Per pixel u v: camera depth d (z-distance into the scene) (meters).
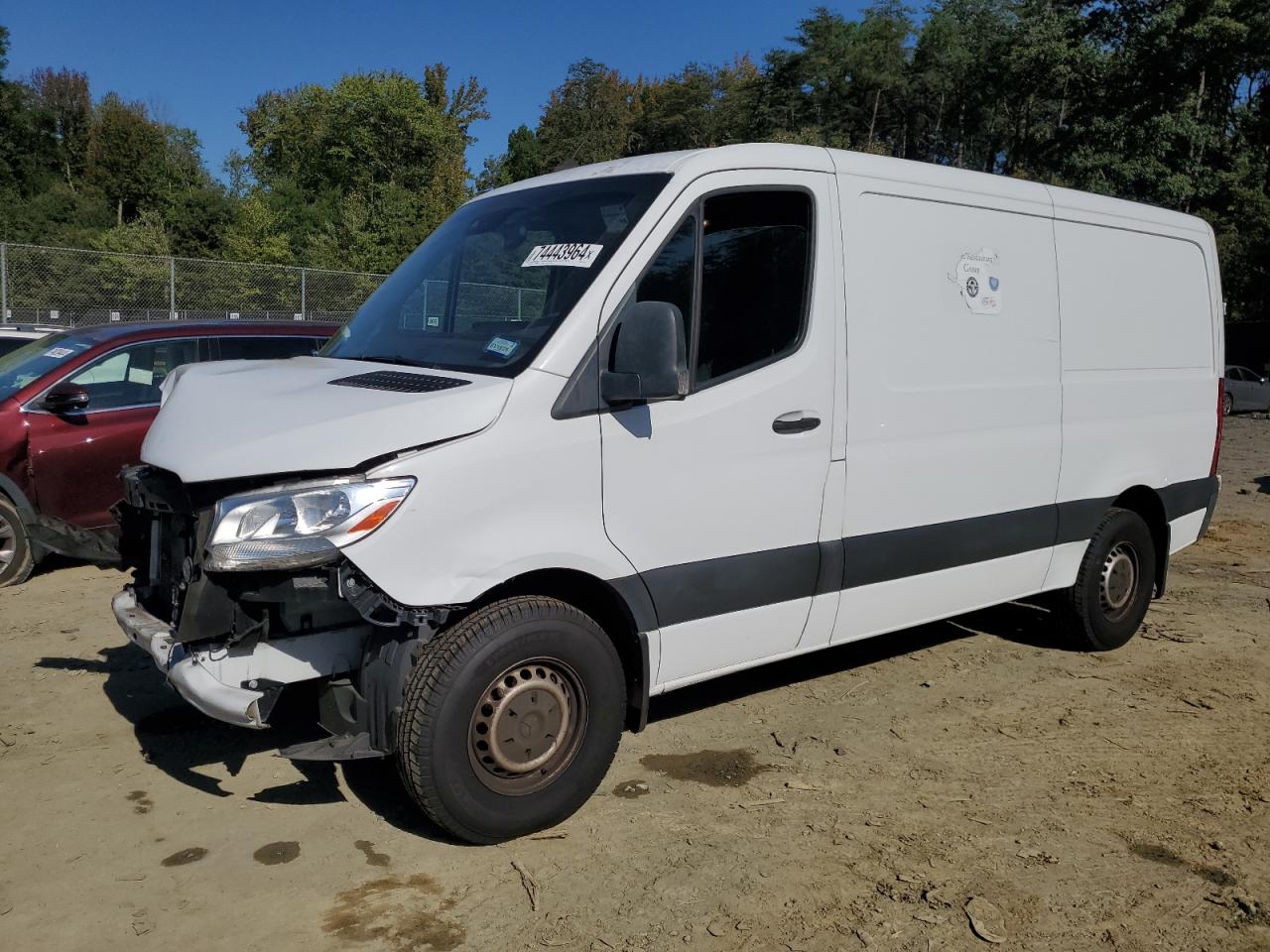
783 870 3.61
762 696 5.32
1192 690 5.51
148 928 3.22
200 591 3.34
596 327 3.74
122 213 62.47
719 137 77.00
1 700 5.04
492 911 3.34
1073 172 42.94
